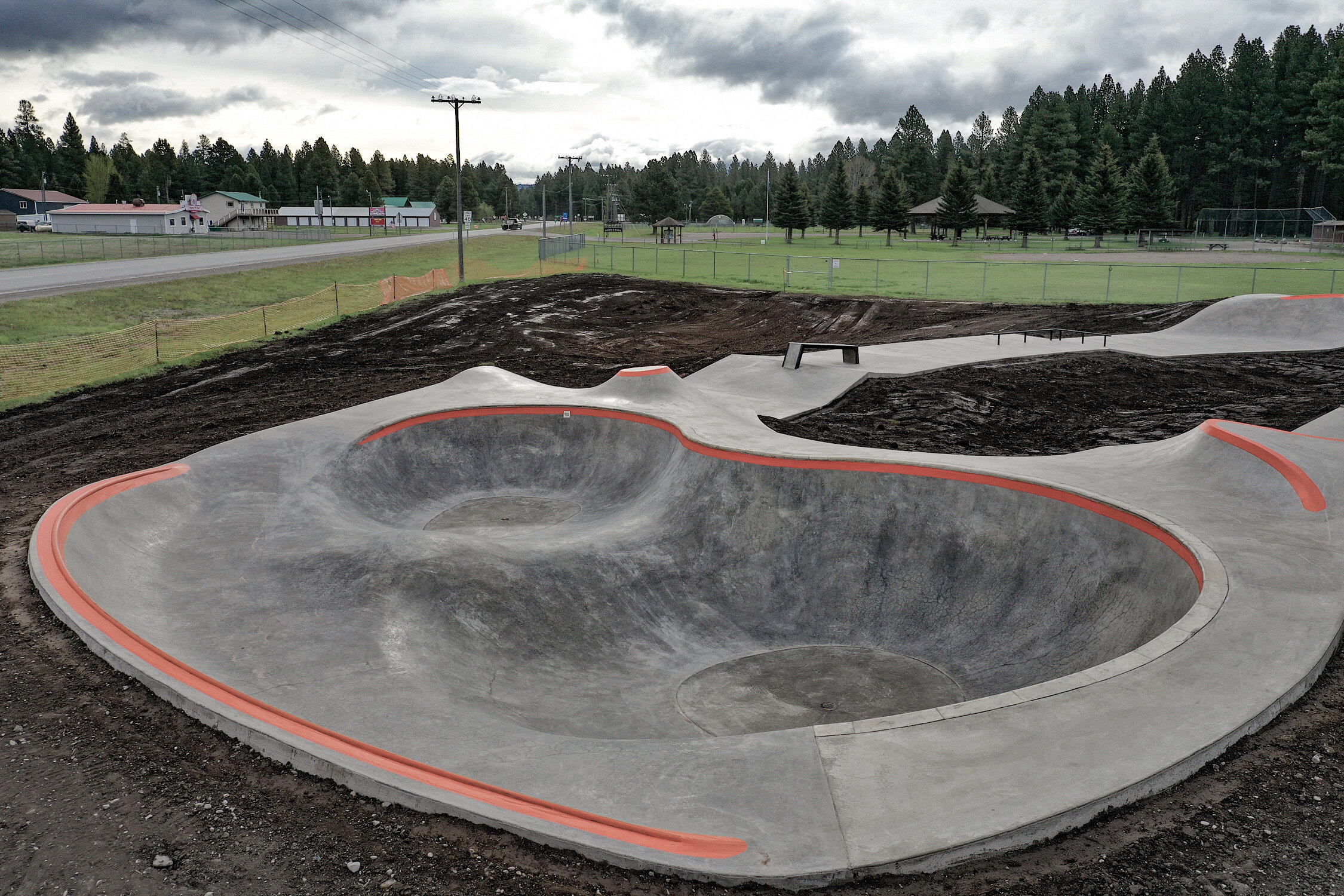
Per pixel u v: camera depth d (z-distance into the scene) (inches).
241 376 972.6
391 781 241.6
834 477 510.0
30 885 209.5
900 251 2667.3
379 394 864.9
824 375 832.9
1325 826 215.5
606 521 558.6
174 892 206.7
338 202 6053.2
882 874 203.3
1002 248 2701.8
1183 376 830.5
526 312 1456.7
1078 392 789.2
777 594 483.8
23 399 844.0
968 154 4995.1
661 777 242.5
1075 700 265.6
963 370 851.4
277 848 222.1
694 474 556.7
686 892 203.0
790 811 222.5
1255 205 3848.4
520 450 679.7
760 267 2160.4
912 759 241.8
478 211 7165.4
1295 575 345.4
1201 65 3875.5
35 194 4675.2
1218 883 198.5
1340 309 989.2
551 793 237.0
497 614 410.0
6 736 273.4
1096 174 2583.7
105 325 1238.9
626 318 1476.4
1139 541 407.2
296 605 389.4
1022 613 433.1
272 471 570.3
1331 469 447.2
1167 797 227.6
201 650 341.7
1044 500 452.8
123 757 263.0
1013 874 203.5
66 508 443.2
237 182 5659.5
